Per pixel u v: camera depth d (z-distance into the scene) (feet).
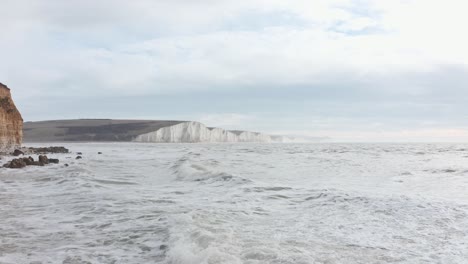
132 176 67.36
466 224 29.14
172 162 102.58
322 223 29.76
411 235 26.27
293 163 97.09
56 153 154.30
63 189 49.90
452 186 51.44
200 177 60.90
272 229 27.55
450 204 36.19
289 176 65.87
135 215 32.73
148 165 94.07
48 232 27.68
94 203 38.83
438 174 66.69
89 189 49.37
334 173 70.74
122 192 46.85
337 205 36.73
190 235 23.97
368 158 116.06
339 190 45.24
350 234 26.45
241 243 22.90
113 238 25.84
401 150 179.01
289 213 33.63
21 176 65.77
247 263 19.13
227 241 22.80
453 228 28.07
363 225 29.09
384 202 37.24
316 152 166.61
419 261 21.07
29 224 30.14
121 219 31.35
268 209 35.42
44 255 22.39
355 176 65.21
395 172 71.00
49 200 41.32
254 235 25.38
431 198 39.81
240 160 110.63
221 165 89.45
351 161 102.83
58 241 25.32
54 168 80.07
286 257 20.34
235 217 31.50
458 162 95.50
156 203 38.70
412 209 34.27
